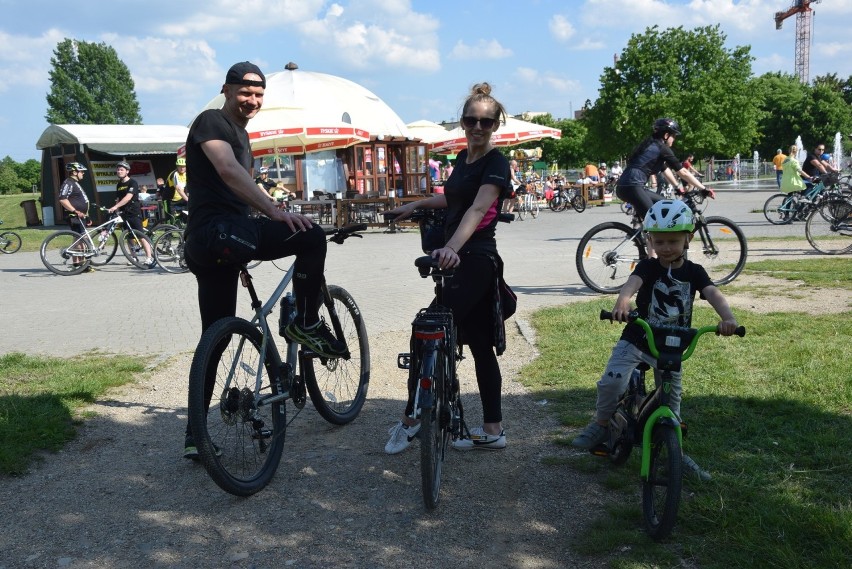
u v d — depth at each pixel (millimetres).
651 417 3291
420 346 3611
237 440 4004
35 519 3596
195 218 3910
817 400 4551
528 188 23234
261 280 10820
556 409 4824
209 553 3266
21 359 6277
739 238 8695
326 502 3717
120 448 4445
